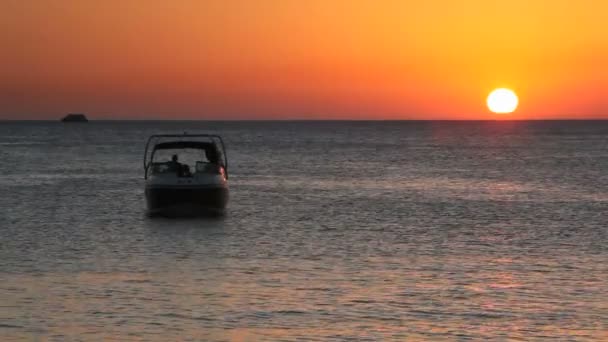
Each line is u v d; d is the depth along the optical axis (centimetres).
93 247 3844
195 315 2562
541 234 4312
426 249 3806
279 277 3128
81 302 2716
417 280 3081
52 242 3984
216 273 3203
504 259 3544
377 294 2842
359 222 4784
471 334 2380
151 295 2819
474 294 2855
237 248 3825
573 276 3169
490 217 5041
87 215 5078
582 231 4434
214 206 4872
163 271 3244
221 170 5025
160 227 4531
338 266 3359
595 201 5997
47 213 5181
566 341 2322
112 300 2745
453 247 3869
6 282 3014
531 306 2688
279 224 4675
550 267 3356
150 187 4841
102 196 6294
